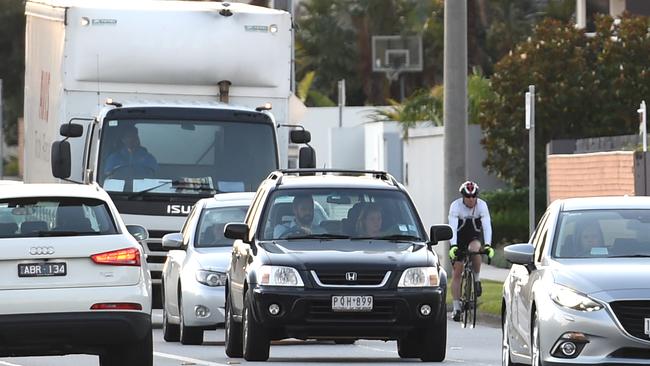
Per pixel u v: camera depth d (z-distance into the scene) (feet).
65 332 153.48
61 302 152.97
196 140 254.68
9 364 189.06
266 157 255.50
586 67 440.04
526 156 441.27
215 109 255.91
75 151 261.24
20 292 152.46
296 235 187.21
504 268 392.06
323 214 189.37
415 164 484.74
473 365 184.14
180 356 199.52
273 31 265.95
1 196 156.97
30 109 293.02
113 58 260.83
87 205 158.71
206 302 218.18
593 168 369.30
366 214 189.37
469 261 255.70
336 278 177.99
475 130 458.91
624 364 144.66
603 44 442.91
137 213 252.01
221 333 251.39
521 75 437.58
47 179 273.54
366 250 181.98
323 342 227.40
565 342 146.51
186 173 253.65
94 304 153.79
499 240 436.35
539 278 154.20
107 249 155.12
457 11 334.24
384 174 199.41
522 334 160.45
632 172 350.02
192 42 263.08
